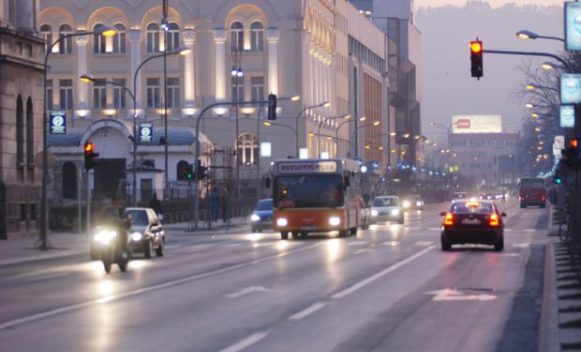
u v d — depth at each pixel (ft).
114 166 627.46
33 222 361.92
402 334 108.47
